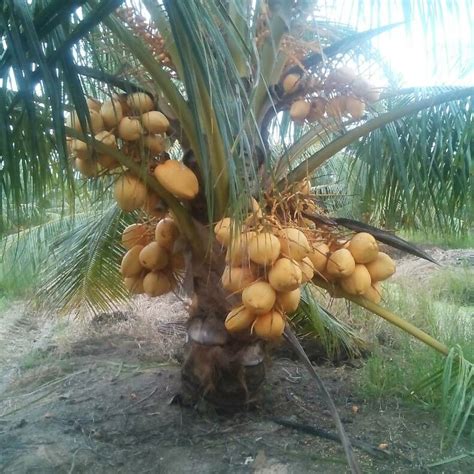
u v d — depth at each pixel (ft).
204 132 7.68
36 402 11.56
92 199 12.71
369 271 8.49
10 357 15.44
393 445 9.27
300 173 8.80
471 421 9.77
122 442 9.42
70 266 13.80
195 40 5.15
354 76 8.17
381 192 11.28
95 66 8.04
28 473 8.59
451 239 11.41
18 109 7.11
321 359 14.05
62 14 5.56
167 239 9.17
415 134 10.22
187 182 8.03
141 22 8.07
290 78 8.29
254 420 9.91
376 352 13.24
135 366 13.51
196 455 8.92
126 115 7.99
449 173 10.47
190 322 9.73
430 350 12.19
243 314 7.66
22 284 15.30
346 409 10.74
